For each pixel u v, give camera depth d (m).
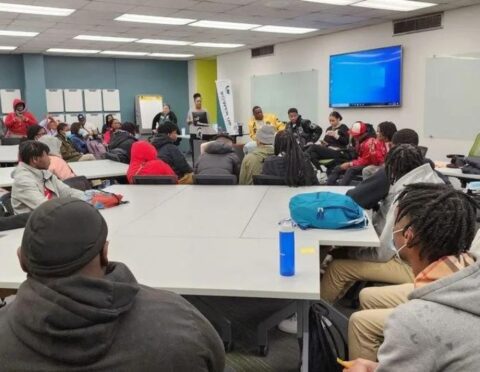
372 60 8.45
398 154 2.55
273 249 2.23
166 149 5.15
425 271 1.25
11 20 7.57
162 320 0.90
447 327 1.04
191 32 9.04
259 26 8.51
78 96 12.99
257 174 4.23
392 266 2.41
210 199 3.46
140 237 2.47
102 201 3.21
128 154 6.05
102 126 12.91
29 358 0.84
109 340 0.85
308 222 2.54
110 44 10.62
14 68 12.22
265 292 1.75
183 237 2.46
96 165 5.52
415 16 7.61
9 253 2.24
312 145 7.21
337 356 2.00
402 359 1.06
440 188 1.36
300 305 1.98
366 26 8.56
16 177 3.26
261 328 2.56
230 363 2.50
